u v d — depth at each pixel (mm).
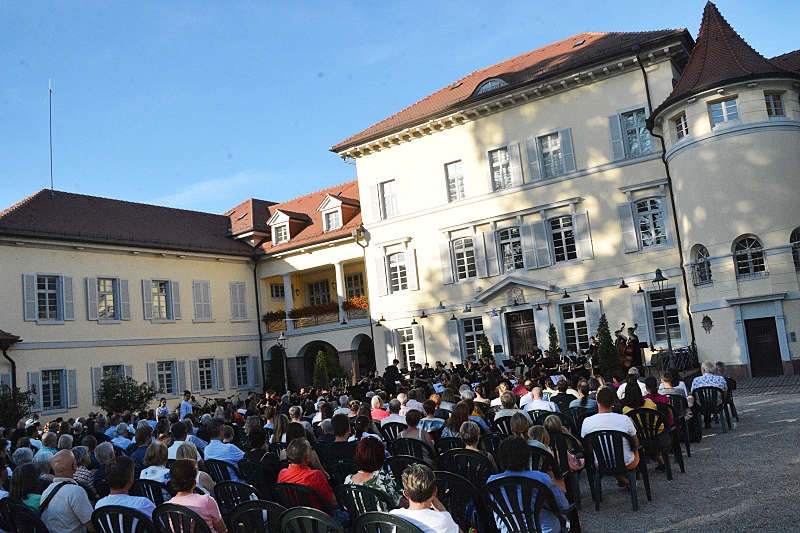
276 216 39594
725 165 24125
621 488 9602
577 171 29484
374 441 6418
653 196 27891
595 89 29250
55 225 31547
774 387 20625
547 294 30000
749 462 10188
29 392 26719
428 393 16484
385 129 34062
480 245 31922
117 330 32719
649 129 27391
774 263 23312
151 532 5926
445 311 32688
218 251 37594
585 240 29250
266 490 8492
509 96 30719
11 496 6676
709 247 24578
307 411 15773
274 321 39250
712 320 24797
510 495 6020
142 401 30344
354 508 6262
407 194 34156
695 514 7797
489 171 31812
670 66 27609
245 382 38562
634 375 12531
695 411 12578
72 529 6426
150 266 34719
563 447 8234
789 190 23469
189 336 35781
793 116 24141
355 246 36375
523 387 14820
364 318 35750
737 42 25578
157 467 7836
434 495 4906
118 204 36719
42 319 30016
